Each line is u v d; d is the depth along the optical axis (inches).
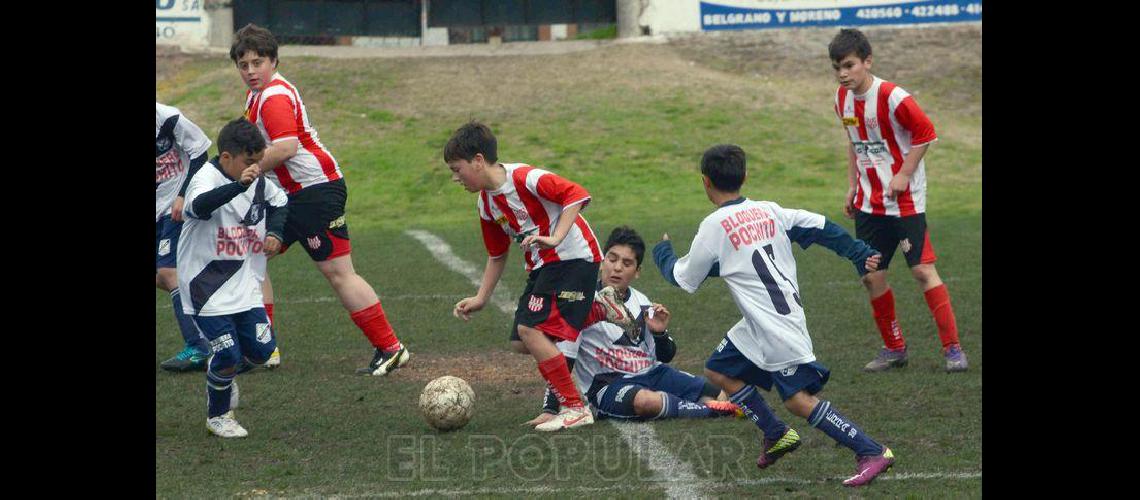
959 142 1776.6
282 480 477.1
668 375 583.8
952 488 455.5
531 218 554.3
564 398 559.8
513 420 579.5
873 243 692.7
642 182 1578.5
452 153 549.3
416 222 1413.6
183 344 765.9
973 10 2156.7
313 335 799.1
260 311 559.8
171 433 553.3
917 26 2153.1
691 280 477.4
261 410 600.4
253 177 529.3
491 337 786.8
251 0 2146.9
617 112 1835.6
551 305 553.3
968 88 1985.7
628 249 573.9
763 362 465.1
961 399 604.4
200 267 542.6
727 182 474.3
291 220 681.6
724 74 2043.6
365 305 684.7
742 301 467.2
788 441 473.7
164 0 2089.1
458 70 2030.0
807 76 2033.7
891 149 686.5
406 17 2208.4
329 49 2148.1
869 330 792.3
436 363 714.8
